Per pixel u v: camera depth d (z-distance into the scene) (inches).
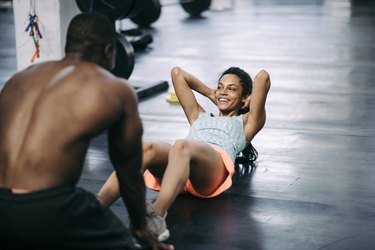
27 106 92.4
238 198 140.3
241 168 159.0
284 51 324.8
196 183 132.9
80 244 90.2
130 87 95.0
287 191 144.4
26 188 88.6
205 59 304.3
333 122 201.0
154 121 202.4
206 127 145.0
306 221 128.7
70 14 216.8
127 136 93.6
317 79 263.4
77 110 89.5
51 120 89.4
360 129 193.5
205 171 130.0
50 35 213.6
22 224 87.0
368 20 432.1
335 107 219.5
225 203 137.8
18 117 92.1
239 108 152.7
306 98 231.9
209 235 122.5
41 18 213.0
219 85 150.6
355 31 387.2
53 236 88.0
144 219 101.6
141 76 267.4
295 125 197.5
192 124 150.6
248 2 549.3
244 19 443.8
